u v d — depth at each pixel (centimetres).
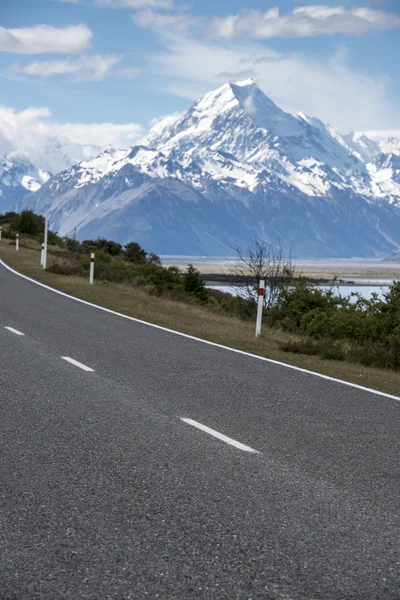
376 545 703
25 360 1750
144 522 743
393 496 855
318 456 1019
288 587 609
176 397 1394
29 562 643
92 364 1733
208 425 1176
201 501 812
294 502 820
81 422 1165
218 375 1669
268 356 2059
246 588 605
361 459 1012
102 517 754
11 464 928
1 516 748
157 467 937
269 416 1266
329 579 625
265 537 714
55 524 731
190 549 679
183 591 597
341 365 2053
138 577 619
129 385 1495
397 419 1292
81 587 600
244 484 879
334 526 750
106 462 951
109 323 2631
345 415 1305
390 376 1909
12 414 1204
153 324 2688
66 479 874
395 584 620
